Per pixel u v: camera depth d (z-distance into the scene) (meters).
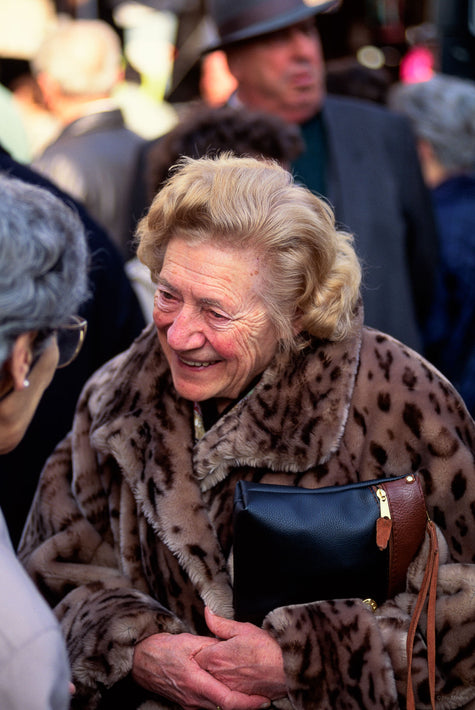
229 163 1.83
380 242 3.35
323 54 5.98
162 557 1.88
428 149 3.77
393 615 1.79
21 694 1.27
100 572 1.97
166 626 1.83
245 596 1.75
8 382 1.43
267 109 3.51
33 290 1.37
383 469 1.85
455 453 1.82
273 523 1.71
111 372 2.05
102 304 2.52
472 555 1.84
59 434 2.46
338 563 1.72
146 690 1.89
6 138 3.42
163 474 1.86
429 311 3.61
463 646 1.79
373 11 5.95
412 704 1.72
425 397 1.84
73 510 2.02
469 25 5.88
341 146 3.40
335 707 1.72
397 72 6.03
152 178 2.71
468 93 3.79
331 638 1.73
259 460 1.82
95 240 2.50
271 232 1.73
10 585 1.32
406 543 1.74
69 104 4.18
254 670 1.74
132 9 6.15
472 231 3.59
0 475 2.39
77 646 1.84
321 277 1.79
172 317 1.81
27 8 5.91
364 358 1.88
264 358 1.83
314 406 1.82
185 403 1.91
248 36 3.42
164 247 1.84
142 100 5.81
